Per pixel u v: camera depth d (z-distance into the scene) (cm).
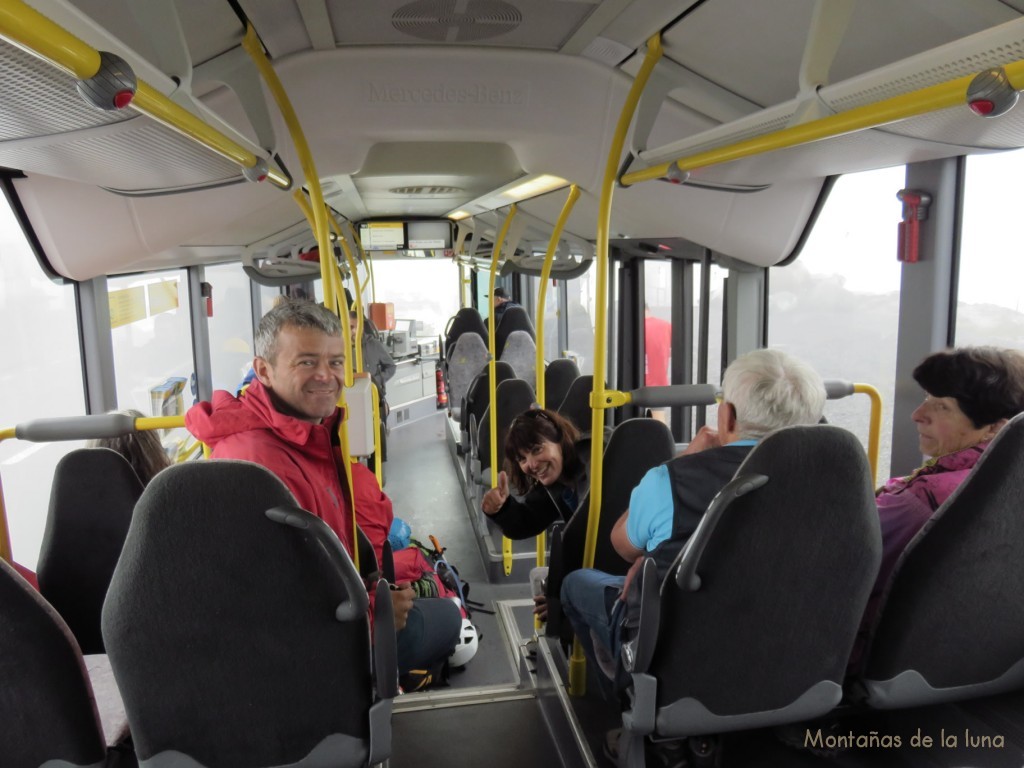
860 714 208
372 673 162
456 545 582
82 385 389
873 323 324
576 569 239
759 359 164
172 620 134
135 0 161
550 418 322
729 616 151
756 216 354
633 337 648
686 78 274
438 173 461
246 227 521
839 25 170
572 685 234
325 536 130
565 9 234
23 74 119
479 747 242
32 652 134
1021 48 116
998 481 148
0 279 320
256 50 217
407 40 268
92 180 225
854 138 193
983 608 162
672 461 168
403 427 1060
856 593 153
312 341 187
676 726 160
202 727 145
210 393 607
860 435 339
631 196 353
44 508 364
